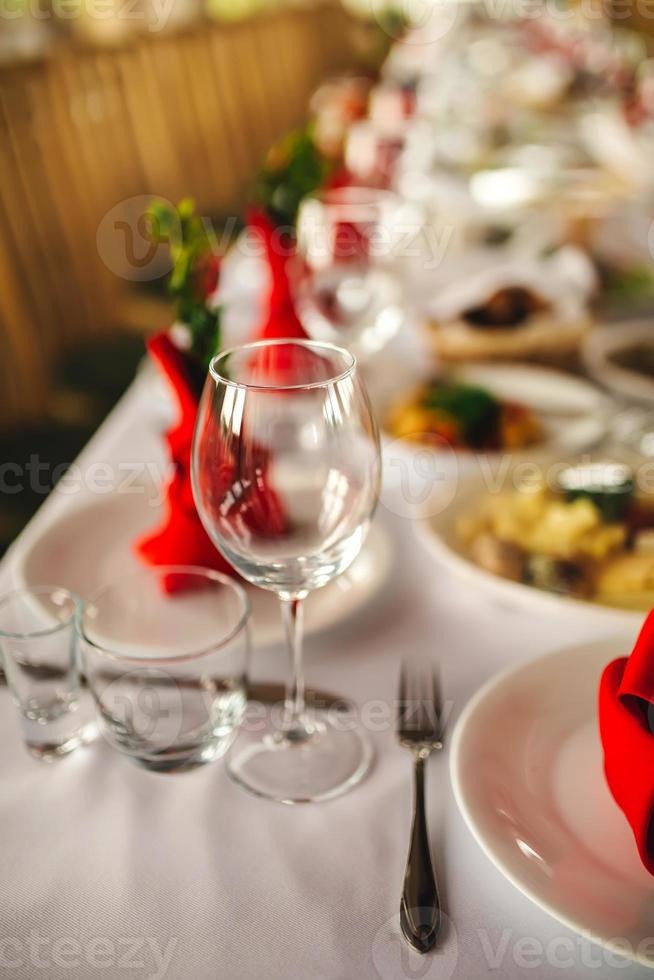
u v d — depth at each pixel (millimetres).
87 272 2396
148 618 865
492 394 1183
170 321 2406
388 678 867
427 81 3035
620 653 844
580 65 2881
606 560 934
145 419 1185
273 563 785
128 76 2717
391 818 776
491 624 910
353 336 1251
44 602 876
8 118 2115
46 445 1904
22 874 755
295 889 743
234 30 3537
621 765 732
